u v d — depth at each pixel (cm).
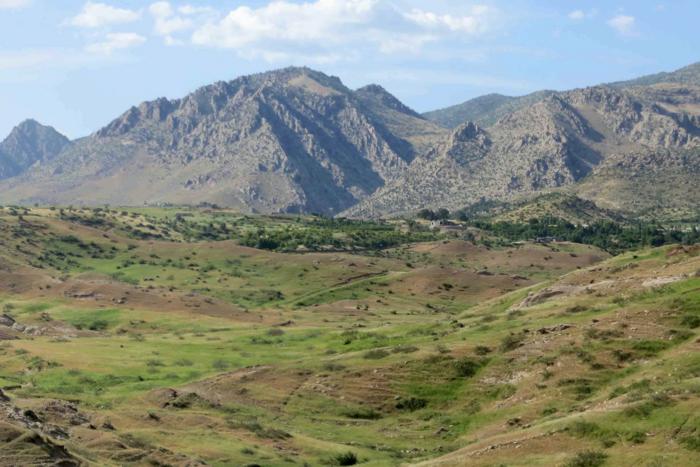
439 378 8694
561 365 8131
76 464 5009
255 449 6619
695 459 4684
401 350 9500
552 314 10012
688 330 8094
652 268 11662
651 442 5019
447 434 7650
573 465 4928
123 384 9712
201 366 10900
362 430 7894
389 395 8550
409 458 6831
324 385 8862
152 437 6569
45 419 6250
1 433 4938
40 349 11706
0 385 9056
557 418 6619
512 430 7094
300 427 7875
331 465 6538
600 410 5794
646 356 7862
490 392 8244
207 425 7238
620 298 9819
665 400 5453
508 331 9538
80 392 9138
